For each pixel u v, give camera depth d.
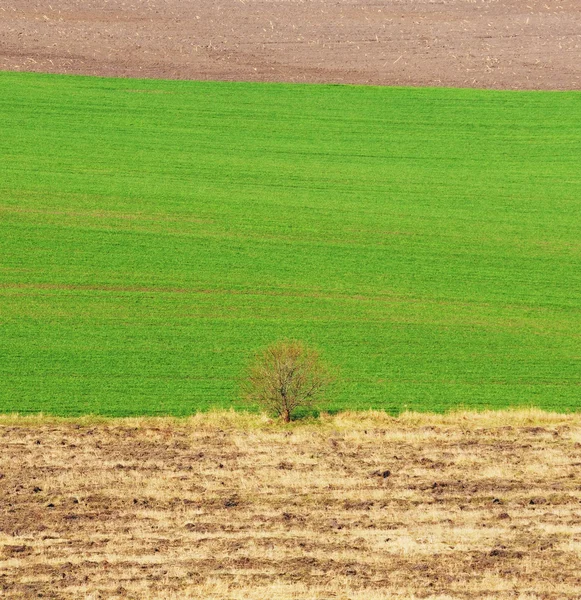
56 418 91.62
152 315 118.50
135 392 98.44
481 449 84.88
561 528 67.94
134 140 172.00
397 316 120.31
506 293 127.31
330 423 91.56
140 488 75.38
